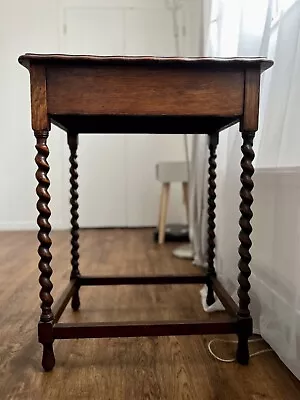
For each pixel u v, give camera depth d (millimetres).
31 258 2039
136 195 3191
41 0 3029
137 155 3164
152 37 3105
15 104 3053
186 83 826
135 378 836
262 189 1134
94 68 811
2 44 3027
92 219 3184
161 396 768
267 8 1028
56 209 3145
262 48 1046
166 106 826
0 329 1104
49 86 811
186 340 1026
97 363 904
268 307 1037
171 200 3193
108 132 1259
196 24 2418
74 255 1299
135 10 3080
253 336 1047
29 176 3105
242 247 896
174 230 2676
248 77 833
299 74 885
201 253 1816
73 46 3074
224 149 1331
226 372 860
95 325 870
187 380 827
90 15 3064
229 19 1259
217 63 814
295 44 895
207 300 1283
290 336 876
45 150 833
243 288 894
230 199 1229
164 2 3080
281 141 985
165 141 3156
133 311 1255
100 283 1302
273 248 1052
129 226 3205
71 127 1185
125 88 817
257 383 815
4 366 891
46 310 872
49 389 793
